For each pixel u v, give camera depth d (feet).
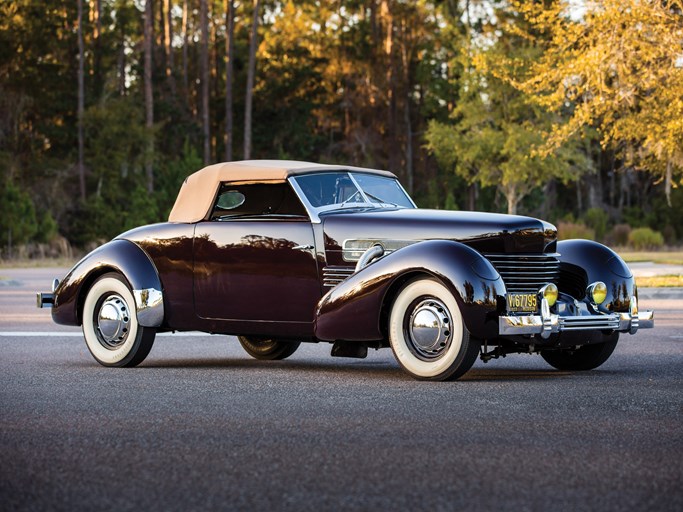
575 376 32.14
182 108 250.16
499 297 28.91
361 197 34.17
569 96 102.99
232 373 33.12
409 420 23.15
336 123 272.31
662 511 14.99
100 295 35.81
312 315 32.53
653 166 119.14
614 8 93.81
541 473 17.54
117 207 196.95
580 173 171.32
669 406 25.34
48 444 20.33
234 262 33.68
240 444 20.27
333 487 16.52
